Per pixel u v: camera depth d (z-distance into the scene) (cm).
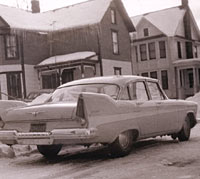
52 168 686
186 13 4391
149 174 589
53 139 686
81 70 2972
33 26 3194
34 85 3125
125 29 3550
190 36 4403
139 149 875
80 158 793
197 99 2378
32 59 3152
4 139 744
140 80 858
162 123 880
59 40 3309
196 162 677
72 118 673
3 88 2966
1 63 2986
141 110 805
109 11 3338
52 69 3098
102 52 3172
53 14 3584
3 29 2995
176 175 574
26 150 908
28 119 718
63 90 829
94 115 684
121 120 740
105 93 784
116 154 754
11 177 616
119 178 571
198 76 4119
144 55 4284
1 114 754
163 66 4153
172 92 4112
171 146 903
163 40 4147
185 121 1001
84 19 3266
